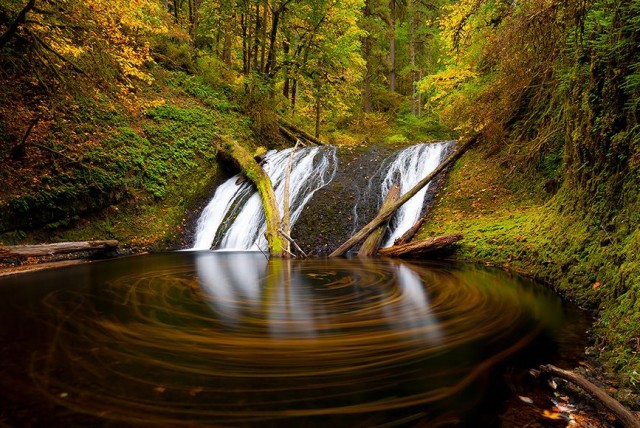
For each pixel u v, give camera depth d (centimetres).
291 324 407
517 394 264
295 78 1908
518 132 916
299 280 627
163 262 814
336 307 473
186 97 1516
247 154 1283
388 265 754
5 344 339
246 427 217
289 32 1938
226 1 1680
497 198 905
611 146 476
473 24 919
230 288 571
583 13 476
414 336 373
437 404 249
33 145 940
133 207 1048
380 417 232
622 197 455
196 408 235
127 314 437
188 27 1881
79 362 303
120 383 267
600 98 502
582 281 477
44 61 1007
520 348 342
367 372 294
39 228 872
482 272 664
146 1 1011
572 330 384
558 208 644
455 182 1020
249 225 1061
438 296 522
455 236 796
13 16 869
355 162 1256
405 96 2991
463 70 1068
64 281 620
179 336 367
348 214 1009
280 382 273
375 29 2450
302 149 1429
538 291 530
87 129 1091
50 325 395
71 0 841
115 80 1049
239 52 2323
